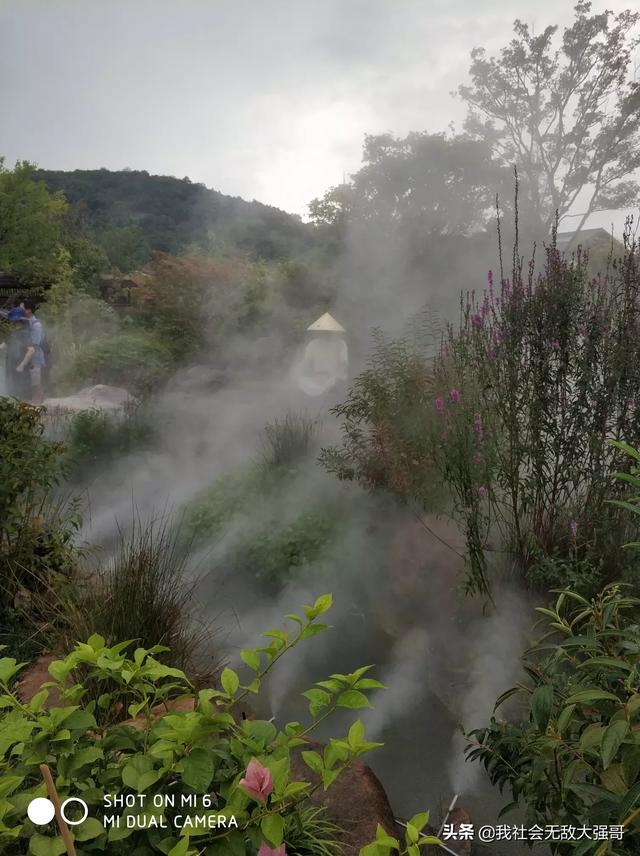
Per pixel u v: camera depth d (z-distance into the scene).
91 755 1.44
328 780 1.48
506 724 2.34
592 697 1.61
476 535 3.86
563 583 3.54
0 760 1.44
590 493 3.81
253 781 1.30
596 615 2.07
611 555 3.59
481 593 3.96
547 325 3.87
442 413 4.14
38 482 4.08
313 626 1.65
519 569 4.04
